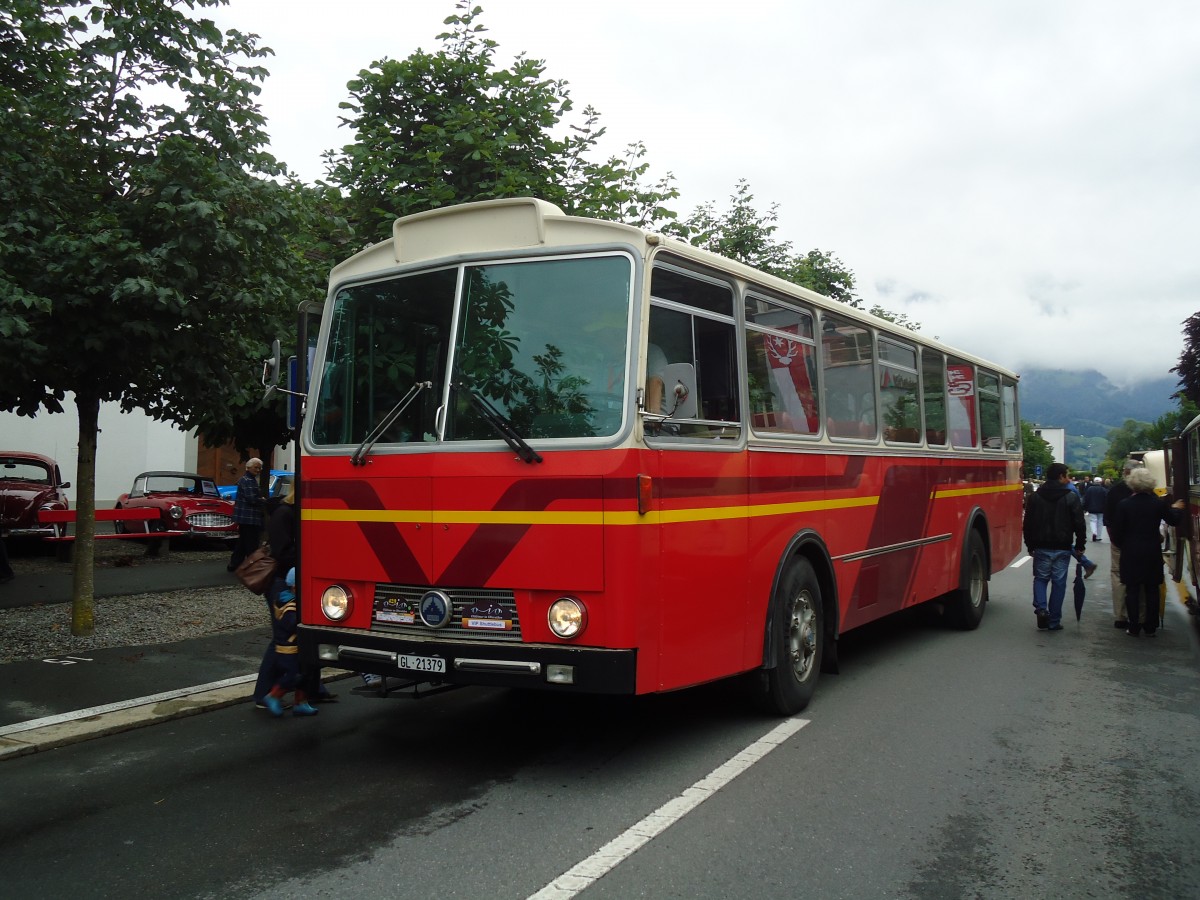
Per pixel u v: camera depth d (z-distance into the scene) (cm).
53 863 432
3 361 773
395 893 397
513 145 1066
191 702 721
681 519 554
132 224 856
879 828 471
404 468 567
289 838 460
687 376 533
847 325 818
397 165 1080
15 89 904
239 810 501
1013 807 504
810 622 721
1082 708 721
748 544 629
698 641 570
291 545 701
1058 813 495
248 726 679
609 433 523
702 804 504
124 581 1365
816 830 468
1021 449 1425
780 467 677
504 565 534
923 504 974
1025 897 397
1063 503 1104
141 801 517
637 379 525
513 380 552
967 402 1143
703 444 579
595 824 475
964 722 676
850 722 674
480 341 567
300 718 701
